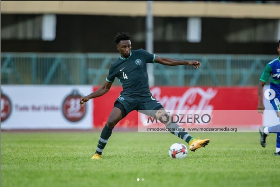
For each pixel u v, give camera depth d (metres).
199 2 112.81
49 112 82.00
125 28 113.25
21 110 81.94
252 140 61.00
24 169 32.28
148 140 62.09
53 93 82.00
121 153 43.00
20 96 81.94
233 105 82.19
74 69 91.75
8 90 82.00
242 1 114.62
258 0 115.00
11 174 30.23
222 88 82.38
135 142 58.28
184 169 31.72
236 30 114.75
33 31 112.62
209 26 114.12
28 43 112.50
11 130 85.88
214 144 54.00
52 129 88.06
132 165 33.69
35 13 110.69
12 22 112.19
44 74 91.81
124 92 37.16
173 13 110.56
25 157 39.78
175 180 27.80
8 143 56.47
